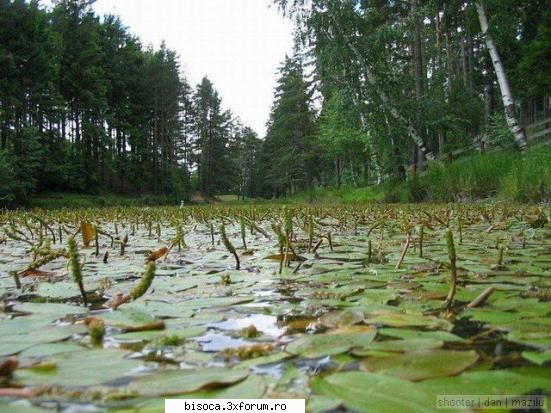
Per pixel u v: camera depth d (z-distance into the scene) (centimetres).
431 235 481
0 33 2519
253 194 7394
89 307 177
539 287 206
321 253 348
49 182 3011
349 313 156
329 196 2486
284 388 95
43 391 92
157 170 4197
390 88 1616
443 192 1329
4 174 2159
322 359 115
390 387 93
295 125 4412
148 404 87
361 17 1591
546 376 102
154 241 484
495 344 127
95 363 110
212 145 5909
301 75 4338
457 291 198
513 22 1573
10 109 2547
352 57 1588
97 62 3550
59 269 285
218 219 894
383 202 1627
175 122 4538
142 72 4094
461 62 2645
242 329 143
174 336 131
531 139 1546
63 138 3303
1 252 387
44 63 2662
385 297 188
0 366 101
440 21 2234
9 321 153
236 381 96
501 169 1202
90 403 88
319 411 84
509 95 1466
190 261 319
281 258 266
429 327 145
